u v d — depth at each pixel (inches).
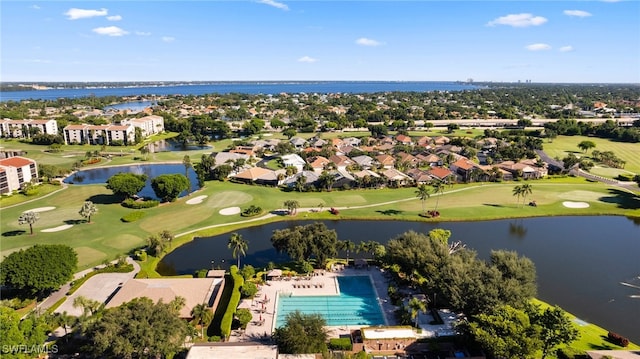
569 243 3941.9
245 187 5713.6
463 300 2377.0
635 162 7288.4
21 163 5516.7
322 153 7637.8
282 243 3240.7
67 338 2326.5
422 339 2336.4
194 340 2332.7
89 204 4237.2
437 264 2817.4
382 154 7480.3
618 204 5000.0
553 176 6402.6
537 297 2955.2
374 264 3380.9
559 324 2102.6
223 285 2960.1
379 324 2583.7
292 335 2165.4
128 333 1946.4
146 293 2596.0
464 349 2276.1
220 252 3698.3
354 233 4128.9
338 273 3243.1
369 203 5029.5
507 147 7731.3
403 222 4463.6
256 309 2726.4
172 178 4918.8
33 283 2632.9
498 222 4503.0
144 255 3425.2
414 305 2454.5
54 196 5221.5
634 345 2358.5
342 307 2773.1
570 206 4931.1
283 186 5812.0
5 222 4256.9
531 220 4566.9
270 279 3139.8
